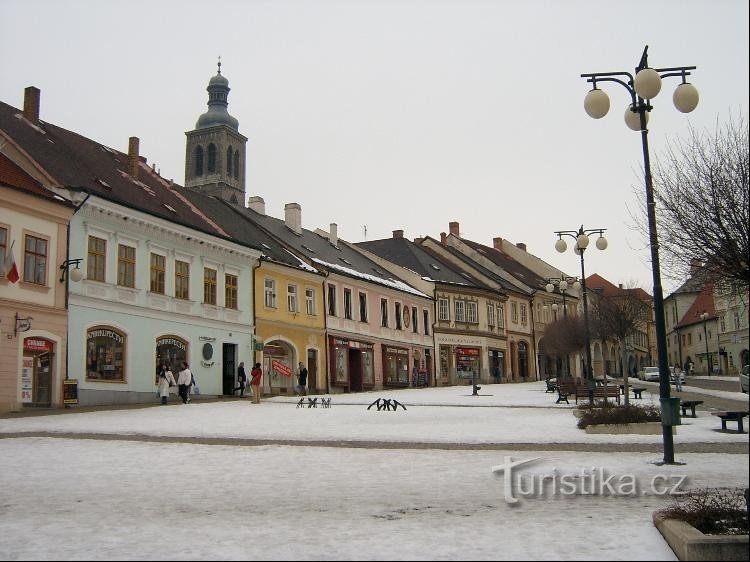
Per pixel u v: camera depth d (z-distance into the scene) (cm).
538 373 7744
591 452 1581
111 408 3019
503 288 7188
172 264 3675
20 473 1352
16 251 2828
